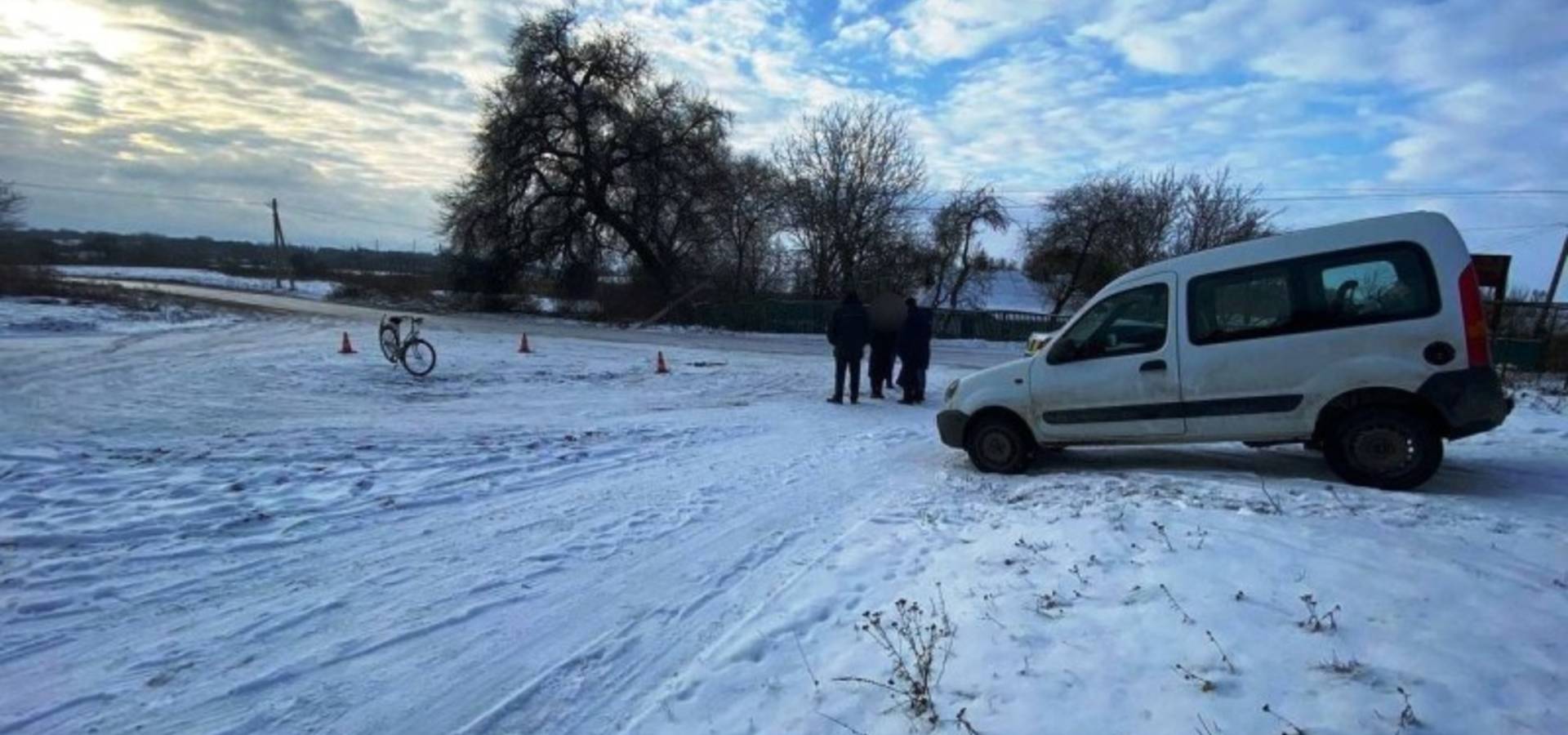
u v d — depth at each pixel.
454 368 18.19
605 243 41.38
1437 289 6.34
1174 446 8.66
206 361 17.61
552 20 39.09
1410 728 2.75
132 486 7.00
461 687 3.84
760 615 4.53
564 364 19.73
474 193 40.38
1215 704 3.03
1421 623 3.51
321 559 5.53
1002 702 3.26
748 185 43.34
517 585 5.11
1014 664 3.57
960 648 3.81
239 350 20.09
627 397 14.72
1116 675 3.35
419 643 4.29
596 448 9.48
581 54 39.28
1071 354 7.76
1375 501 5.73
